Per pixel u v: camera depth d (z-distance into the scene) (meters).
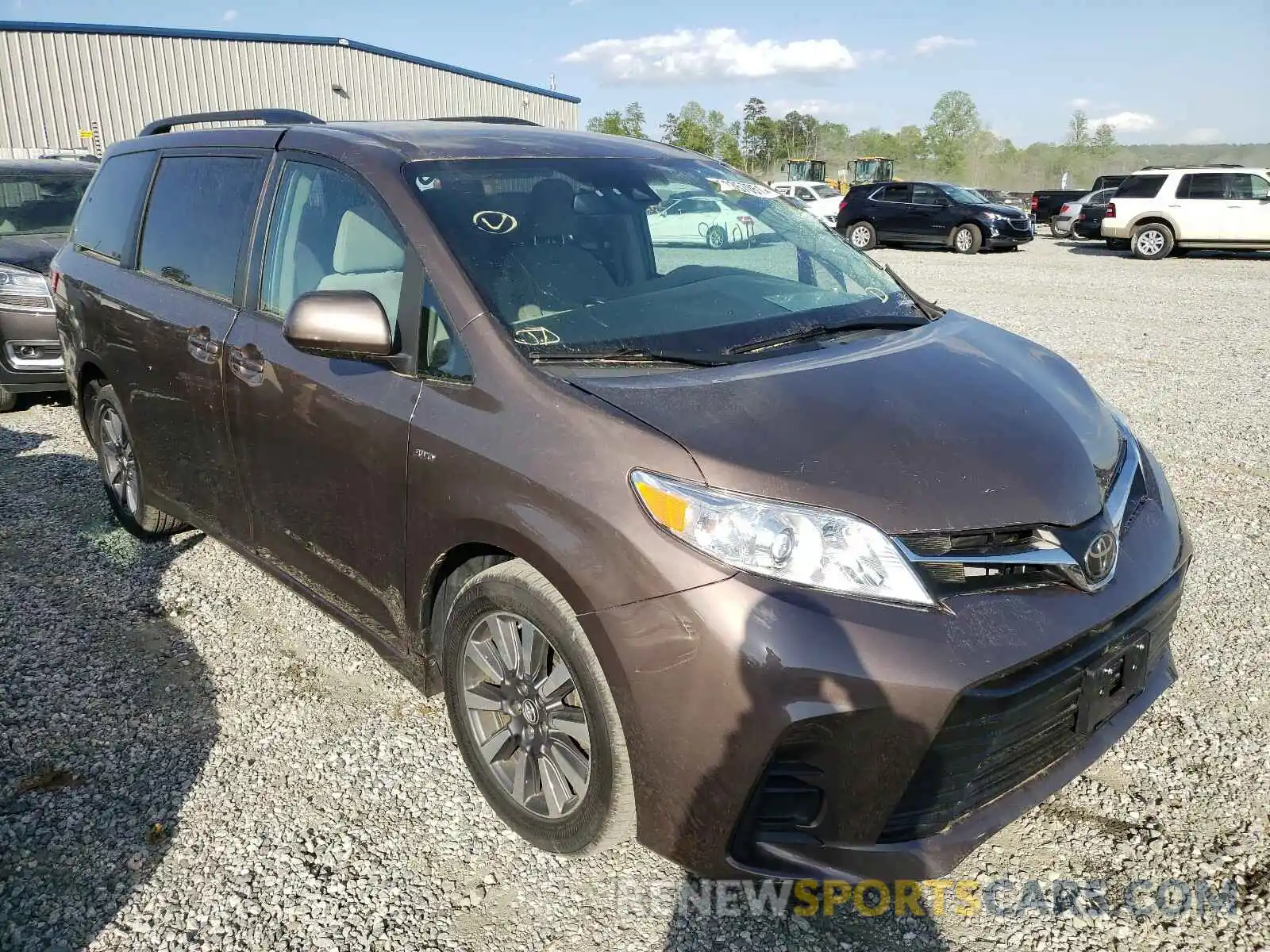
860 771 2.02
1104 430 2.72
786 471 2.13
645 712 2.12
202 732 3.10
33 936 2.28
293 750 3.01
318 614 3.91
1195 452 6.07
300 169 3.28
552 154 3.28
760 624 2.00
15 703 3.26
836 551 2.05
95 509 5.08
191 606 3.97
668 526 2.10
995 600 2.12
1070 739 2.29
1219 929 2.30
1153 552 2.49
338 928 2.30
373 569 2.88
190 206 3.78
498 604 2.47
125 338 3.97
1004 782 2.20
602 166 3.31
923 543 2.10
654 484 2.13
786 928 2.33
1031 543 2.21
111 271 4.20
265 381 3.14
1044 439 2.42
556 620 2.30
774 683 1.98
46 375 6.69
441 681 2.86
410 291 2.74
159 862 2.52
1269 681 3.36
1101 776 2.87
